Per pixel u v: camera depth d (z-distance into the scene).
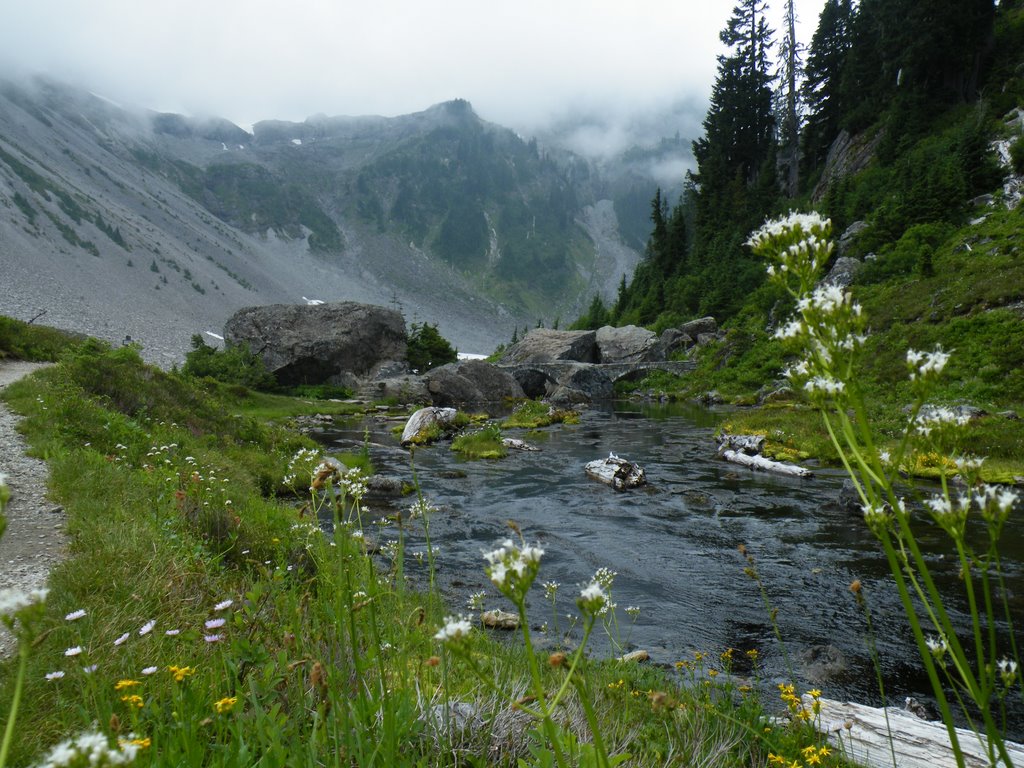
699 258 83.12
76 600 4.60
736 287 69.56
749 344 51.69
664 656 7.26
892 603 9.12
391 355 68.06
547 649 6.95
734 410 40.25
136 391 18.41
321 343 61.72
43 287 152.12
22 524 7.17
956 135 56.72
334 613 3.06
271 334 61.84
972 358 27.08
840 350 1.52
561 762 1.36
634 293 97.88
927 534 12.09
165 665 3.37
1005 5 72.81
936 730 4.50
